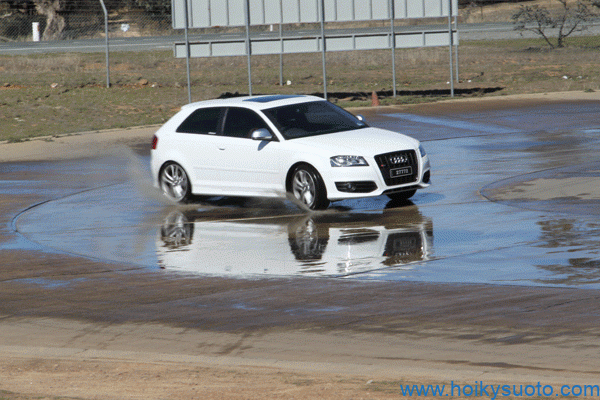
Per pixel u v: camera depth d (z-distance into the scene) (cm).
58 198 3484
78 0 14450
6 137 5619
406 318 1705
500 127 5162
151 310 1853
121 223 2886
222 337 1650
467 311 1728
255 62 9600
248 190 3073
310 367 1445
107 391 1326
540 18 10431
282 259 2255
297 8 6806
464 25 13300
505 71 8406
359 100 6931
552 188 3083
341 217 2809
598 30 11550
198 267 2211
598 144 4228
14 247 2550
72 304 1928
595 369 1375
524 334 1573
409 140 3012
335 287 1956
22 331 1750
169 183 3275
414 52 10075
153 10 14325
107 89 7800
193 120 3259
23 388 1357
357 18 6806
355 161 2844
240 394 1282
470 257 2170
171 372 1437
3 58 9988
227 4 6900
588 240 2277
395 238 2433
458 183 3347
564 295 1802
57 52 10869
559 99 6209
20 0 14388
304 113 3142
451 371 1390
